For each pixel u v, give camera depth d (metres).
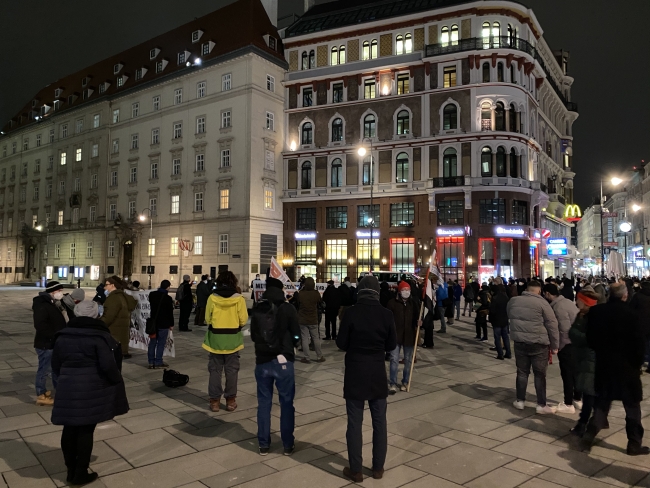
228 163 48.41
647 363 12.59
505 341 13.26
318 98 49.78
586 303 7.03
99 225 59.19
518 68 43.66
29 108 76.56
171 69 54.16
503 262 42.25
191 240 50.38
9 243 74.31
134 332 12.88
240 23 50.62
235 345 8.01
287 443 6.13
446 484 5.30
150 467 5.71
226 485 5.24
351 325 5.57
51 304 8.49
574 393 8.80
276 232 49.75
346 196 47.66
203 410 8.08
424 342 15.32
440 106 44.25
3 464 5.77
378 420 5.50
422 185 44.44
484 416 7.87
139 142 56.44
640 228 82.81
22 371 11.16
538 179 47.84
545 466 5.82
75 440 5.27
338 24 49.81
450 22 44.22
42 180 69.06
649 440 6.76
